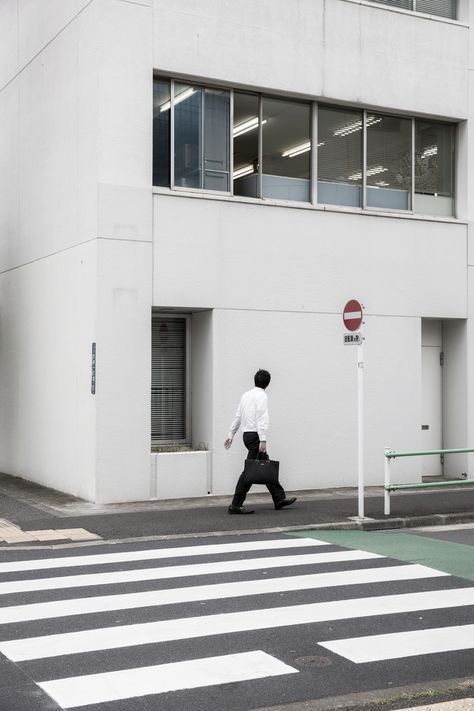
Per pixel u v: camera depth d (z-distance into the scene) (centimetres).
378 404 1533
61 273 1438
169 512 1223
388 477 1220
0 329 1758
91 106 1327
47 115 1508
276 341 1441
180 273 1358
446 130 1664
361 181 1559
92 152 1320
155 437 1429
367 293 1528
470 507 1291
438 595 785
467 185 1645
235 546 1009
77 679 559
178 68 1363
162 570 875
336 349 1496
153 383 1428
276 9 1448
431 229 1598
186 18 1370
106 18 1308
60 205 1443
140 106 1332
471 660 604
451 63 1630
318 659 602
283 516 1195
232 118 1440
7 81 1720
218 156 1426
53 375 1468
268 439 1434
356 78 1525
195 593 783
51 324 1480
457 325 1647
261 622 690
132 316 1317
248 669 580
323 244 1489
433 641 645
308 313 1471
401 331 1560
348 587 811
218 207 1393
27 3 1608
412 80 1585
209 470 1384
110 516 1183
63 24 1438
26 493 1413
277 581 831
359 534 1121
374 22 1545
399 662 598
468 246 1639
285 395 1448
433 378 1658
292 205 1459
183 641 638
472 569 900
